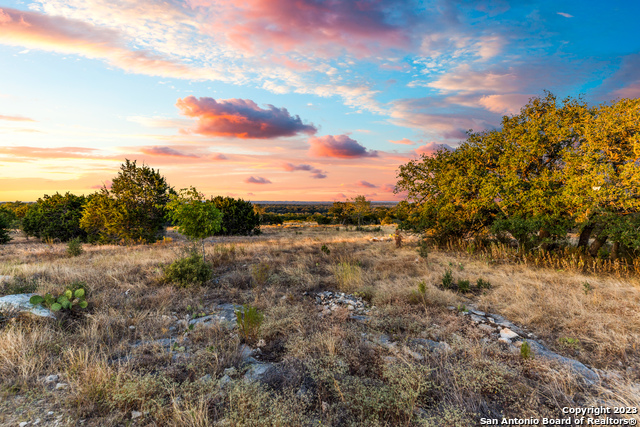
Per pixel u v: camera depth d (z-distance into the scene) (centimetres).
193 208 1088
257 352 427
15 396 307
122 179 2027
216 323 505
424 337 474
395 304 618
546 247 1214
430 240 1717
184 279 763
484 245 1471
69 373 345
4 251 1573
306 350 418
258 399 293
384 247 1639
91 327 473
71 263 1082
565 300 629
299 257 1230
